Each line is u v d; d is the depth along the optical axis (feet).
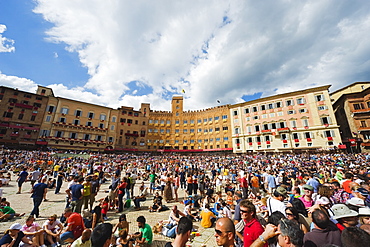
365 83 139.13
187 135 198.49
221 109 184.65
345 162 74.13
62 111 154.61
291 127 138.51
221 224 8.55
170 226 21.81
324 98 131.03
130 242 17.03
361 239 6.56
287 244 7.43
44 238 16.84
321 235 9.09
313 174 39.63
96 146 164.76
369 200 15.23
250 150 154.81
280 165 76.95
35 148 133.39
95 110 173.06
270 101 153.48
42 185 25.88
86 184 26.55
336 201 19.48
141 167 89.25
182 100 214.07
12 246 14.43
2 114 130.41
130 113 195.31
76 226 17.83
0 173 46.85
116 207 31.63
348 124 128.67
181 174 48.93
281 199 16.15
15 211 27.30
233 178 52.60
